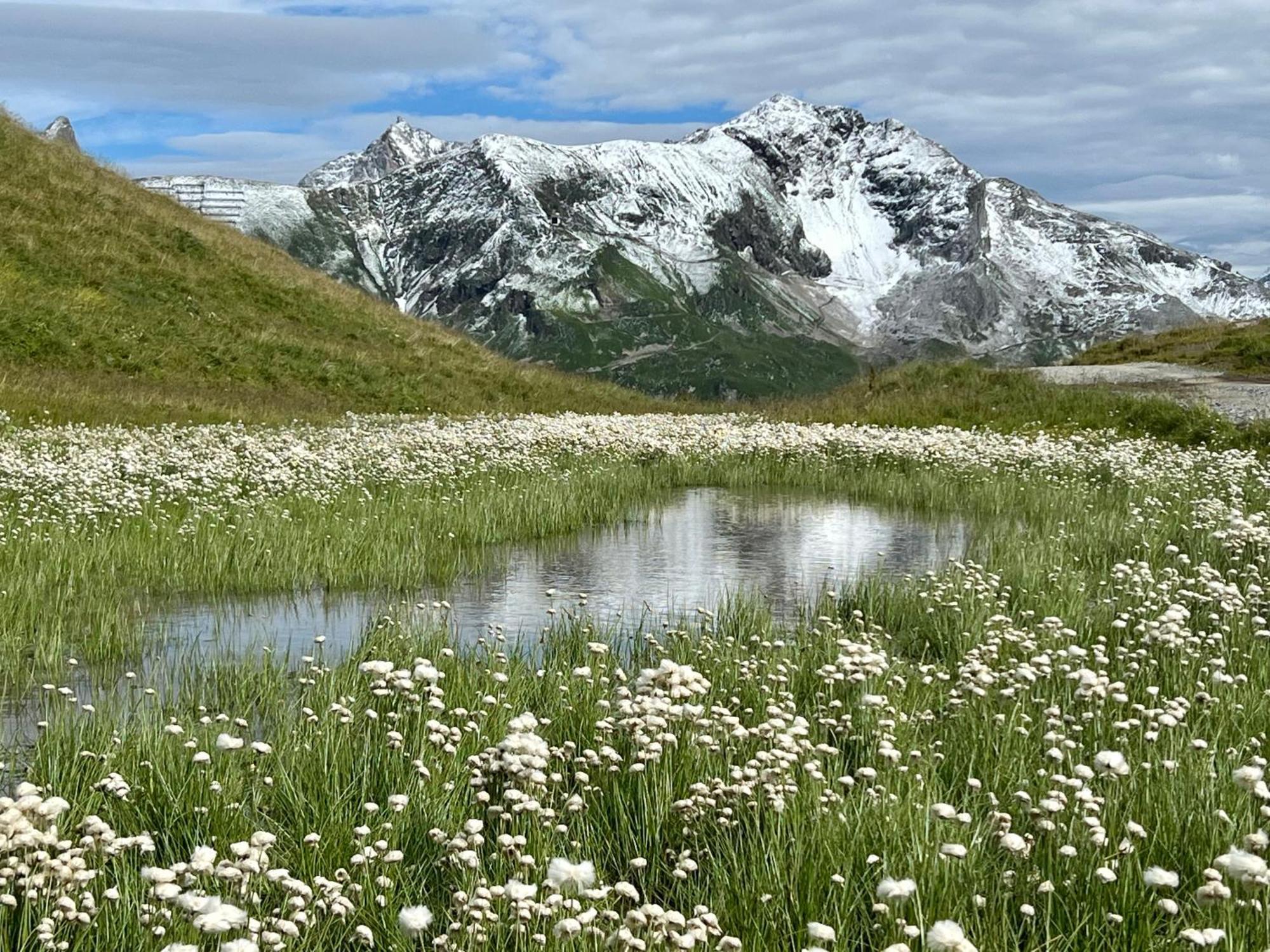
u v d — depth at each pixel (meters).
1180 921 4.62
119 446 21.53
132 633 10.29
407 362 41.19
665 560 15.12
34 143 45.38
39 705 8.38
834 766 6.48
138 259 40.59
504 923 4.61
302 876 5.25
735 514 19.27
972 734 6.95
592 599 12.72
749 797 5.80
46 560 12.21
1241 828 5.33
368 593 12.75
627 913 4.34
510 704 7.61
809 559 15.30
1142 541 14.12
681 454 24.33
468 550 15.50
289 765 6.52
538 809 5.48
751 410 38.56
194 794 6.07
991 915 4.69
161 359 34.22
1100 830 4.99
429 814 5.83
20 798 4.98
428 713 7.29
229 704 8.43
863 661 7.90
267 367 36.53
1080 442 24.83
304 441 23.88
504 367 44.88
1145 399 28.92
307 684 8.34
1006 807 5.85
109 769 6.39
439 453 21.75
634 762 6.41
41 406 25.97
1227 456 21.55
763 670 8.60
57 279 36.50
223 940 4.55
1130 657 8.71
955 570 12.93
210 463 19.06
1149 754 6.40
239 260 44.50
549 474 20.72
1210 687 7.86
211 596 12.37
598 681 8.15
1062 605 10.71
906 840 5.27
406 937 4.62
